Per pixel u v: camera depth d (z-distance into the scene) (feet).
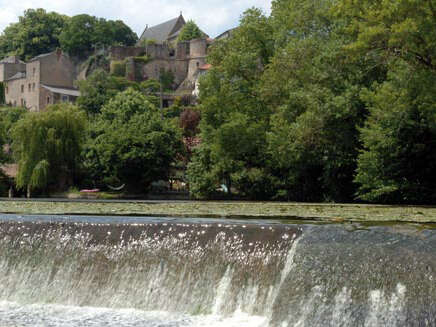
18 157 215.92
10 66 558.56
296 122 127.13
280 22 156.76
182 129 289.74
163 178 251.60
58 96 483.51
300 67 134.82
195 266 46.29
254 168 158.40
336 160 126.00
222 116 157.48
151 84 531.91
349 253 41.14
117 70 568.41
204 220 54.60
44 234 52.01
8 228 53.16
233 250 45.85
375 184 109.40
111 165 240.73
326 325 38.65
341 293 39.29
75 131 220.64
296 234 45.14
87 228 51.19
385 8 89.35
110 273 48.47
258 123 151.43
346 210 79.46
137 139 241.14
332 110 118.83
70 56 635.25
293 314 39.96
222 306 44.21
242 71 156.56
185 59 574.56
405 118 102.06
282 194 150.61
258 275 44.06
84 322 42.01
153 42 610.24
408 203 108.37
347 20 125.18
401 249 40.65
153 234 49.03
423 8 87.76
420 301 36.27
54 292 49.26
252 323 41.09
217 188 180.86
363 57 110.32
